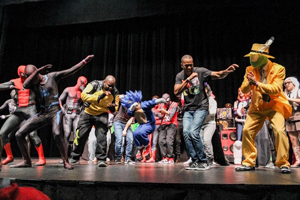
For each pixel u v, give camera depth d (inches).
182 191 67.2
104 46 300.2
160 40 279.0
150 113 151.9
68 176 83.7
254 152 113.3
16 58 306.5
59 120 118.0
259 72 112.1
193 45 268.7
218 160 152.2
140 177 80.9
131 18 282.2
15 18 295.9
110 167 129.0
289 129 158.7
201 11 265.7
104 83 140.9
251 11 255.8
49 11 286.5
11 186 36.1
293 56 237.1
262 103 109.3
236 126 189.0
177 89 112.1
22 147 120.6
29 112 140.3
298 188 63.1
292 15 242.7
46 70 114.4
